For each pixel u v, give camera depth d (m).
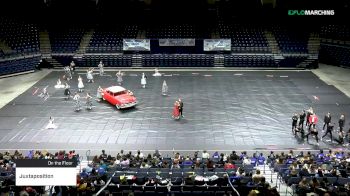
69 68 47.62
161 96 39.91
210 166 22.70
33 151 27.00
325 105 37.56
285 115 35.16
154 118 34.44
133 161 23.72
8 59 47.91
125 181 19.56
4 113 35.25
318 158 24.80
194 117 34.69
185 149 28.98
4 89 42.41
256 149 28.97
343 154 26.25
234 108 36.75
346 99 39.25
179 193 17.66
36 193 17.83
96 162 23.94
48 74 49.03
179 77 47.34
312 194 16.02
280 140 30.44
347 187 18.64
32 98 39.25
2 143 29.73
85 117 34.56
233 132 31.77
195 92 41.28
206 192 17.59
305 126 33.00
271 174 22.89
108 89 37.53
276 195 15.98
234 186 18.41
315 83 44.94
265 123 33.50
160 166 22.77
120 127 32.62
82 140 30.39
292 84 44.44
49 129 32.16
